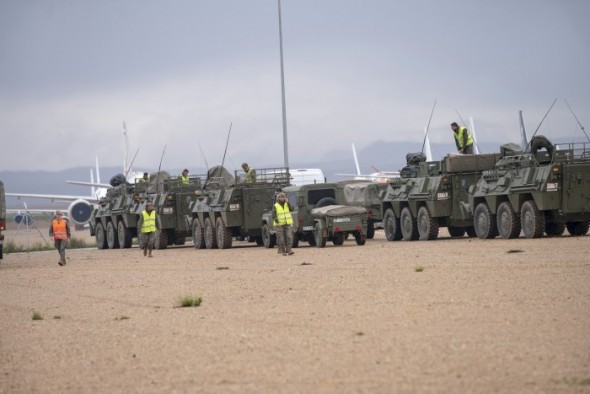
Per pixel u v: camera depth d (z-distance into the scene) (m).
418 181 83.38
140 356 27.77
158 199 101.75
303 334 29.44
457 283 40.34
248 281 48.56
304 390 22.05
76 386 24.28
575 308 31.06
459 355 24.62
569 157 69.12
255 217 88.81
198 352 27.66
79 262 81.88
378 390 21.58
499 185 73.19
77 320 37.41
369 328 29.64
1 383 25.22
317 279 46.88
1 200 79.38
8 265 82.69
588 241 62.84
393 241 83.88
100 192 191.50
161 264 69.69
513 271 43.97
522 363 23.31
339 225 75.88
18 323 37.75
